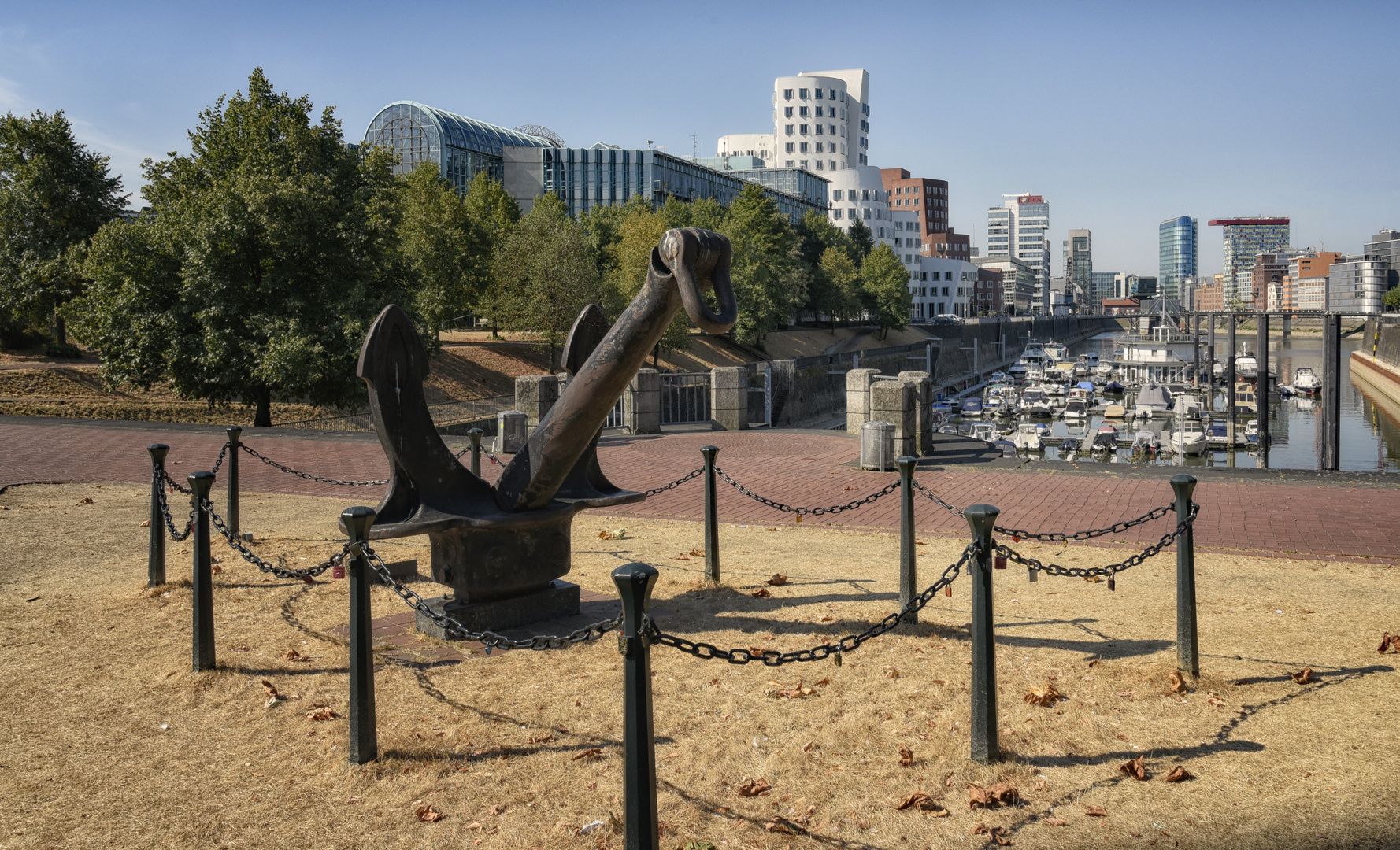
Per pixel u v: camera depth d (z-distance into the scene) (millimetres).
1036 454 49094
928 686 5105
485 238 49531
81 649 5859
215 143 28875
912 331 103188
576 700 4980
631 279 53094
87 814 3814
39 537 9219
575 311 47219
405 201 48125
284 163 27875
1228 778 4008
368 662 4266
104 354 26938
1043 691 4867
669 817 3744
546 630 6176
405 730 4594
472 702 4965
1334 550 8445
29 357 38125
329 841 3600
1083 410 63375
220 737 4566
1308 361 98375
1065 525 9797
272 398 34906
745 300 61031
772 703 4914
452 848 3541
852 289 86250
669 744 4434
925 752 4301
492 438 21453
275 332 25969
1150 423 60312
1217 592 7031
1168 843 3516
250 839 3617
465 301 49875
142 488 12500
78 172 38719
